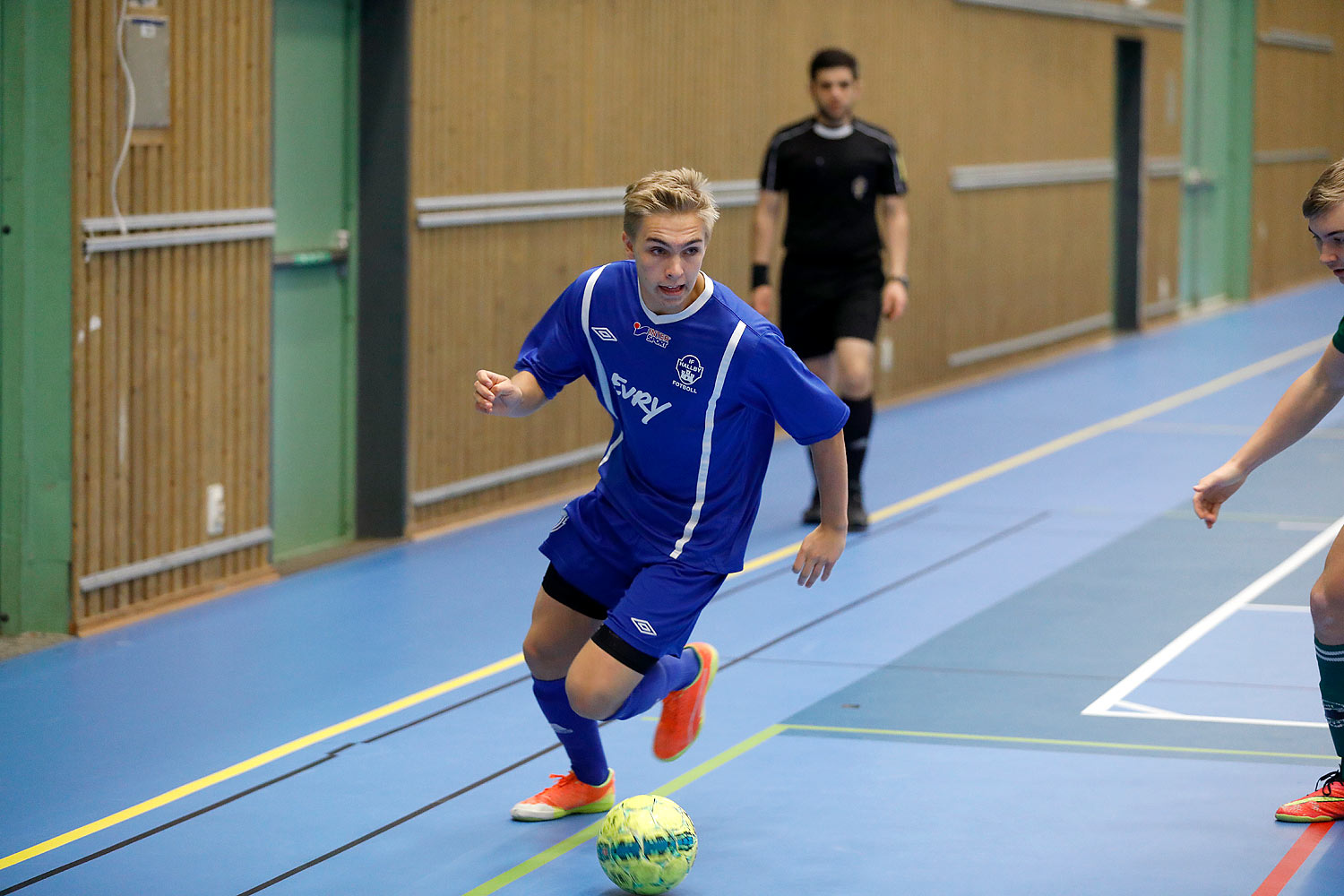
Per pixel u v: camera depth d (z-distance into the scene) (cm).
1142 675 570
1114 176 1802
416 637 643
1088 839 413
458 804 450
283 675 588
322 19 795
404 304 825
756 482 400
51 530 639
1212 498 424
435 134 838
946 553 789
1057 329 1670
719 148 1111
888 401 1334
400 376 830
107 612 663
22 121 614
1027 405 1318
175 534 695
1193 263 2123
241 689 570
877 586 720
